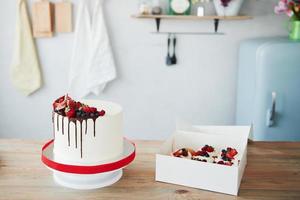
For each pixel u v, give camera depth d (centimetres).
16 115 326
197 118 330
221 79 323
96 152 154
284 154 190
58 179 158
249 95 285
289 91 268
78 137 151
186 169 155
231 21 313
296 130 275
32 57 309
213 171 150
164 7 307
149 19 311
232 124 330
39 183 156
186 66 320
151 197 147
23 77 312
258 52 267
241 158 159
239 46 313
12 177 160
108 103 178
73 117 151
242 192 151
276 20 314
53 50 314
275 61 264
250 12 312
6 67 316
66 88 321
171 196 148
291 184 158
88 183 155
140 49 316
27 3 305
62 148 157
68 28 307
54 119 158
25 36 305
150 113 329
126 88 323
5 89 321
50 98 323
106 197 146
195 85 324
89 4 304
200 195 149
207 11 308
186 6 297
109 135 155
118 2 307
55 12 306
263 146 200
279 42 268
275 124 274
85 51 306
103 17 303
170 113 329
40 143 199
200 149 173
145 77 322
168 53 316
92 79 305
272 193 150
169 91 325
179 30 313
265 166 175
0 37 310
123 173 167
